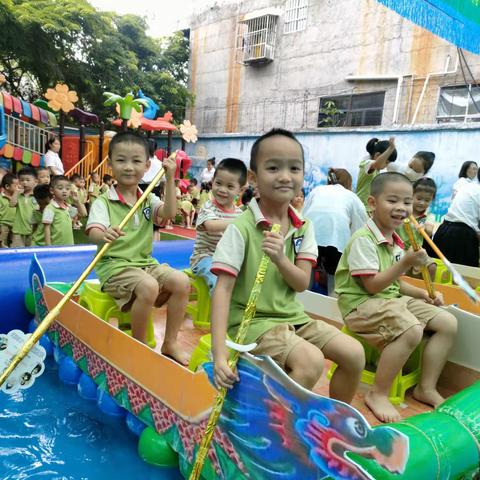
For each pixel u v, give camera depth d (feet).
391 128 33.60
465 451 5.75
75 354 9.67
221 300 5.94
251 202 6.55
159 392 7.27
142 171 9.50
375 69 42.57
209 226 10.94
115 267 8.99
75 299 10.85
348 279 8.61
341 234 12.53
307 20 47.06
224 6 54.54
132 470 7.16
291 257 6.50
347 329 8.89
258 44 50.31
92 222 9.05
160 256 15.49
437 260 14.34
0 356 7.29
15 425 8.16
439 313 8.30
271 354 6.06
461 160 30.63
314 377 5.81
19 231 17.80
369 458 4.78
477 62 36.96
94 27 48.57
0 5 41.32
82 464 7.21
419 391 8.36
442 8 11.83
